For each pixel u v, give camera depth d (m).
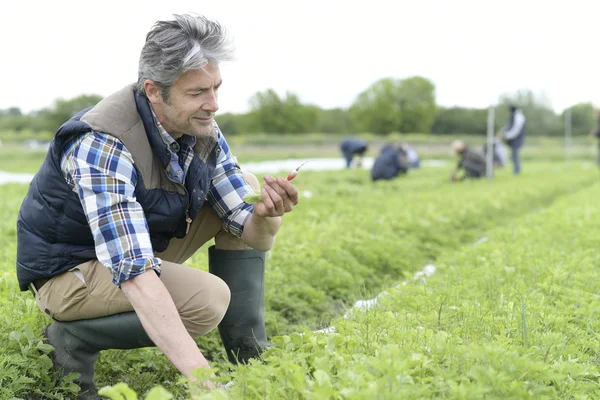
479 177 15.89
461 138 44.09
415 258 6.73
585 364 3.19
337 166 26.73
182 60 2.76
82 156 2.86
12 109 53.22
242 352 3.64
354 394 2.41
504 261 5.38
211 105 2.90
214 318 3.14
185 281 3.11
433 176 17.61
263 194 3.07
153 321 2.74
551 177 16.92
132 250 2.77
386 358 2.75
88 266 3.07
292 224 7.19
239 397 2.58
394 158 15.88
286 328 4.52
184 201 3.11
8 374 3.10
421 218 8.23
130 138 2.91
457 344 3.20
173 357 2.72
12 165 23.41
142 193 2.97
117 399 2.25
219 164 3.40
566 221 7.68
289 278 5.32
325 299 5.29
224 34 2.87
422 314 3.89
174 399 3.13
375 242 6.61
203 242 3.60
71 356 3.28
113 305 3.05
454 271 5.21
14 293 3.93
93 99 42.69
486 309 3.90
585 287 4.71
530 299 4.27
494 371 2.62
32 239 3.10
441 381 2.71
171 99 2.87
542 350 3.25
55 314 3.21
